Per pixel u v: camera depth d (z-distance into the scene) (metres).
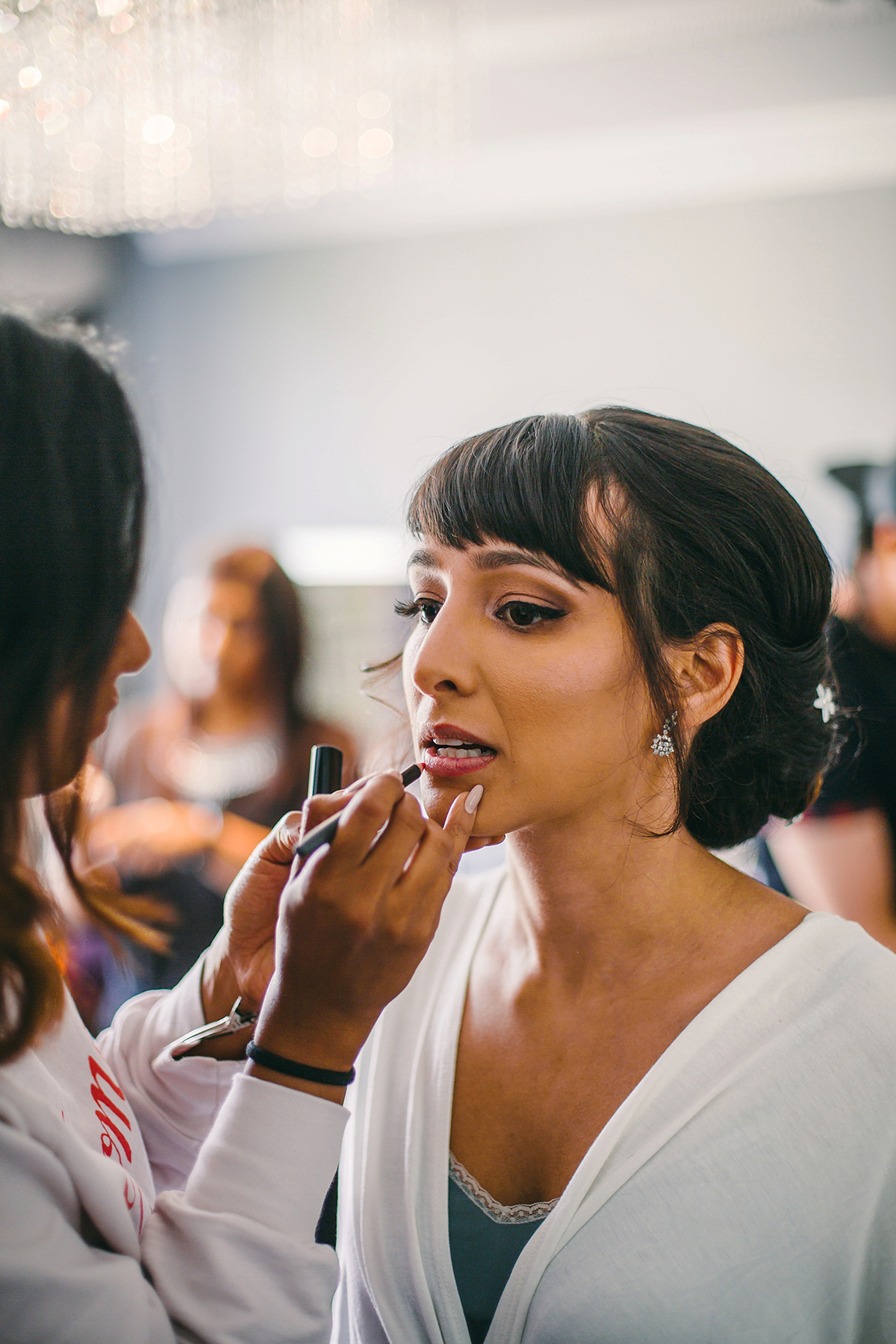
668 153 3.62
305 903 0.62
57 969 0.62
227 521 4.39
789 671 0.78
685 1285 0.65
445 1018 0.82
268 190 2.56
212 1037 0.82
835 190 3.71
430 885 0.64
